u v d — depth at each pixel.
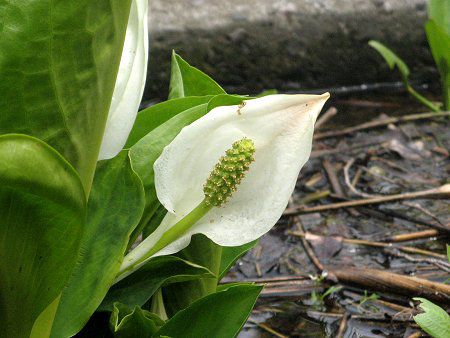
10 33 0.24
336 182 0.68
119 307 0.31
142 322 0.30
